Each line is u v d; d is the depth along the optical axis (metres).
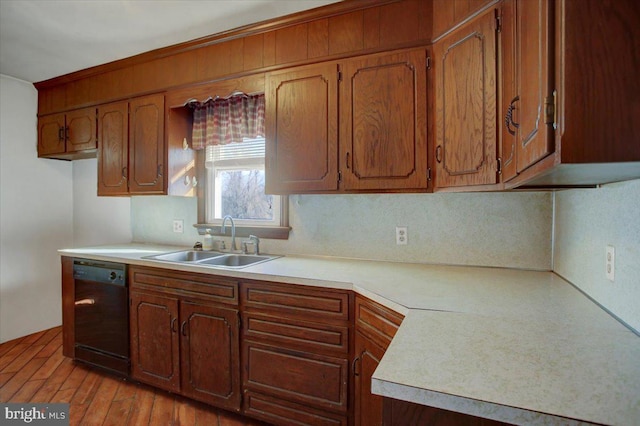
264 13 2.06
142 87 2.64
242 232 2.65
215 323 2.03
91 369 2.59
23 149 3.16
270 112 2.18
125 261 2.35
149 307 2.26
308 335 1.76
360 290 1.59
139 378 2.32
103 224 3.38
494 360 0.84
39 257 3.28
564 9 0.68
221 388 2.02
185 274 2.13
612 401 0.66
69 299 2.66
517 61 1.14
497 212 1.98
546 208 1.89
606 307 1.20
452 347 0.92
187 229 2.95
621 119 0.65
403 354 0.88
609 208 1.17
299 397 1.79
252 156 2.67
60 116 3.09
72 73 2.94
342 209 2.35
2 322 3.04
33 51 2.54
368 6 1.91
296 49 2.10
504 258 1.97
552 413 0.63
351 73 1.96
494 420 0.67
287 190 2.13
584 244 1.41
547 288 1.54
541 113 0.81
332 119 2.01
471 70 1.54
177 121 2.62
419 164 1.82
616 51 0.66
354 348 1.66
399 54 1.85
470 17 1.54
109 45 2.45
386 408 0.79
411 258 2.17
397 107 1.86
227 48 2.31
